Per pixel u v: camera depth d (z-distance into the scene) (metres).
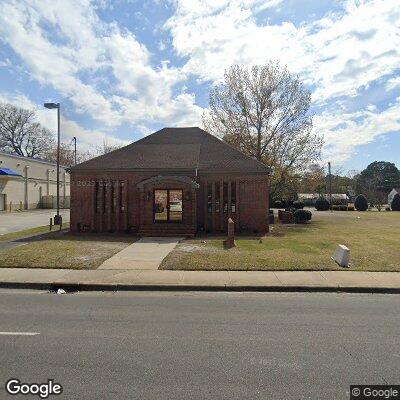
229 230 15.03
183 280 9.51
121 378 4.16
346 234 19.55
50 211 40.94
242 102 32.41
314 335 5.71
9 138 64.00
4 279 9.52
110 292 8.82
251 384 4.04
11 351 4.96
